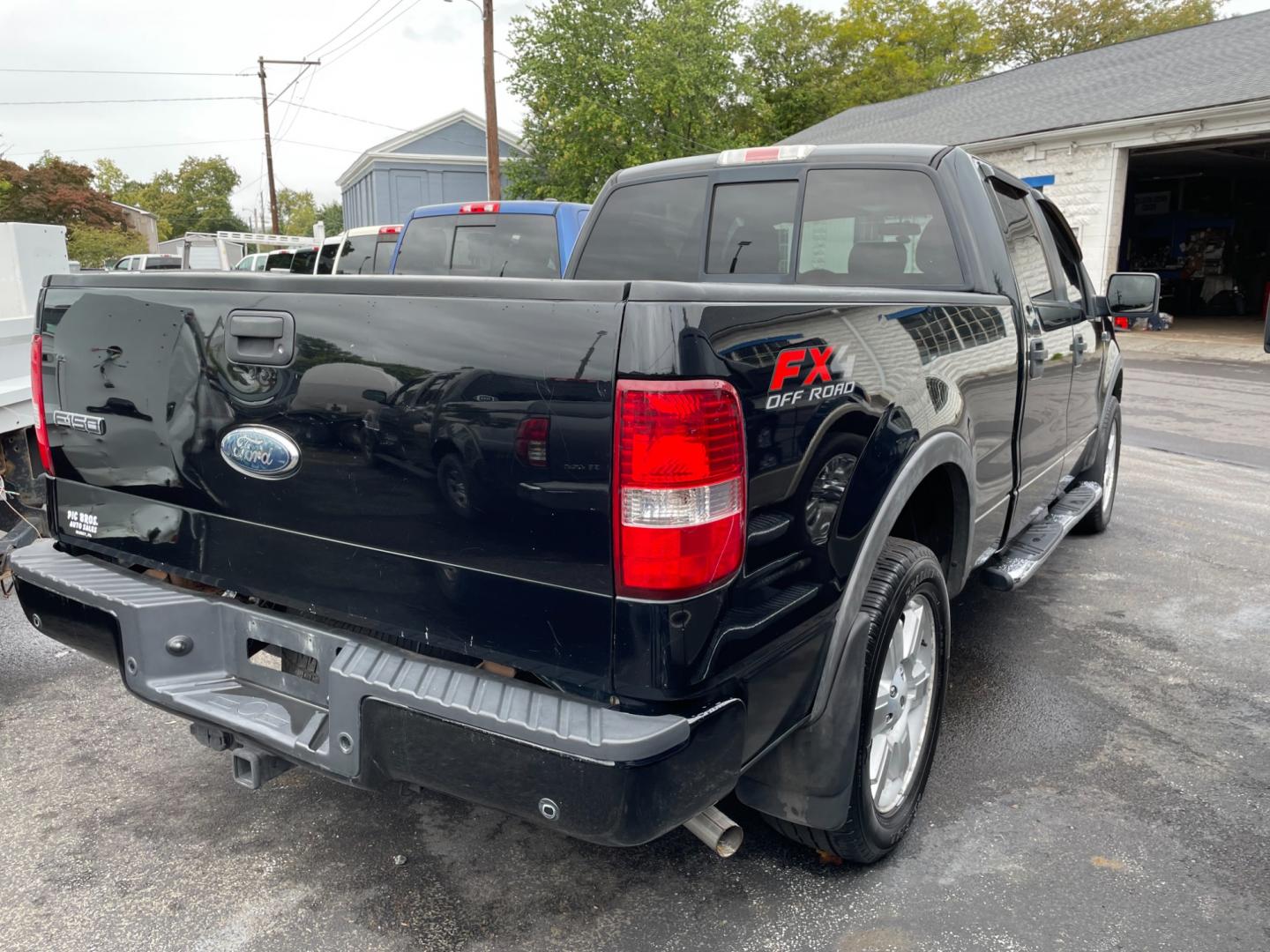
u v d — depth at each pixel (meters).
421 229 7.77
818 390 1.99
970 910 2.35
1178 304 25.33
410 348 1.86
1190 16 42.25
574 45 25.98
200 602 2.31
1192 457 8.17
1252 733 3.31
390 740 1.90
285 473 2.08
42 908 2.34
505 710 1.77
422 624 1.95
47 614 2.51
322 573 2.08
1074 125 18.00
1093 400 4.89
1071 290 4.44
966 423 2.75
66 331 2.48
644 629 1.68
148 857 2.56
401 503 1.92
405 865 2.54
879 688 2.43
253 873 2.50
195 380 2.21
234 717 2.20
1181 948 2.22
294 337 2.02
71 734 3.26
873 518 2.23
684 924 2.30
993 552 3.45
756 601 1.85
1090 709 3.49
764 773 2.29
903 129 24.44
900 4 41.50
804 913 2.34
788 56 41.00
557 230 7.25
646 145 26.11
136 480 2.39
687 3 25.91
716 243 3.91
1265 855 2.59
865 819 2.35
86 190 56.75
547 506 1.73
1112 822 2.75
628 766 1.65
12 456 4.00
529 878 2.48
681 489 1.64
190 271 2.21
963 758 3.13
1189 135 16.48
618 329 1.64
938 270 3.34
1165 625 4.32
